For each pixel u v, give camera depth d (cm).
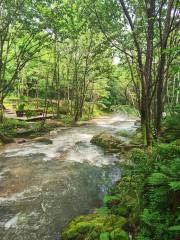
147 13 868
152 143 899
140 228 414
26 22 1290
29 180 768
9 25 1377
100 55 2014
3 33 1360
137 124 2125
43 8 1280
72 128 1889
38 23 1326
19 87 2734
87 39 2033
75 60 2223
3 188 701
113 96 3166
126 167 629
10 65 1808
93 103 2914
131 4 984
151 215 394
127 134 1495
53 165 933
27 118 1895
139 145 1034
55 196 655
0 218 540
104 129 1847
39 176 807
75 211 578
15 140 1360
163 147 523
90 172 857
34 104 2623
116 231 418
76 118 2322
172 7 879
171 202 412
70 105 2639
